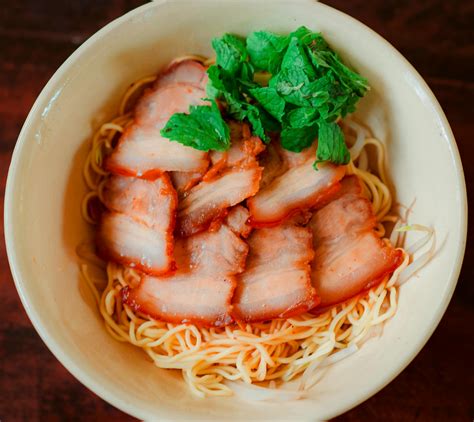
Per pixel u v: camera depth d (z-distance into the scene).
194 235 0.42
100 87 0.42
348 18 0.41
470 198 0.47
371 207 0.43
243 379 0.42
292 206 0.42
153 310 0.42
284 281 0.41
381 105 0.43
